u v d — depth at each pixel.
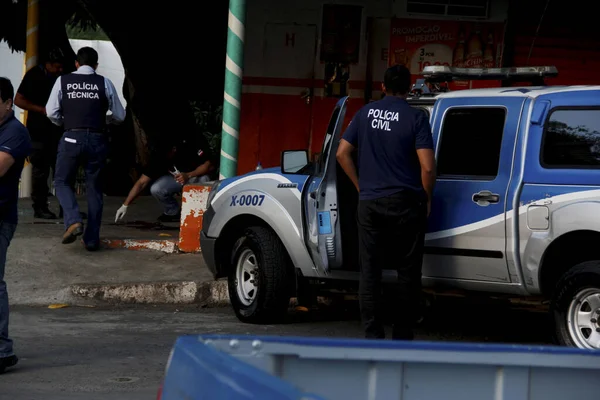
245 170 17.77
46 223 14.36
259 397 2.43
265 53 17.67
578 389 3.51
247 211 10.01
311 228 9.41
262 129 17.75
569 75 17.75
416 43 17.69
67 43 24.17
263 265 9.75
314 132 17.73
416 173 8.09
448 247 8.48
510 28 17.61
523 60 17.75
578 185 7.87
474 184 8.38
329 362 3.38
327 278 9.50
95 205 12.43
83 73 12.16
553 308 7.89
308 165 9.80
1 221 7.64
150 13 21.56
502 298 8.45
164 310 11.05
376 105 8.20
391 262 8.55
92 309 11.09
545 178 8.02
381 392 3.42
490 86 17.69
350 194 9.15
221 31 21.81
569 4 17.62
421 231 8.12
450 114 8.68
